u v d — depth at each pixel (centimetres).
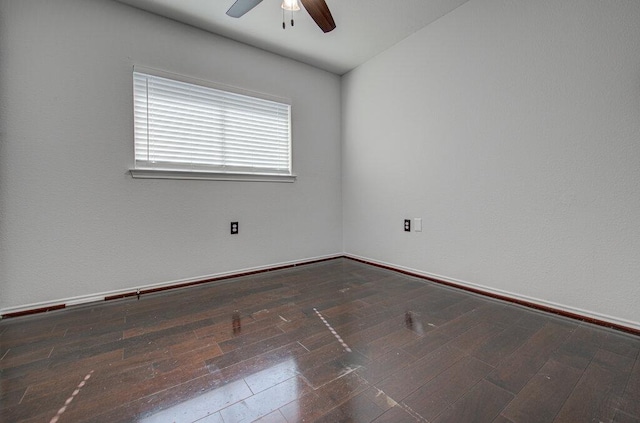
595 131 162
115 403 104
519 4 190
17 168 181
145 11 220
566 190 174
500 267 206
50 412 100
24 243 184
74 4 196
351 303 201
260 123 281
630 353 134
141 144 223
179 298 212
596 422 94
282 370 124
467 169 223
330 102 332
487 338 150
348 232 341
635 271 152
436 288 232
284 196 298
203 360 132
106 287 210
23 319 177
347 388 112
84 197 201
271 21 234
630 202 153
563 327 161
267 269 288
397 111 276
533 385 112
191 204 244
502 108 201
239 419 96
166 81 230
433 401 104
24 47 182
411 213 268
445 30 232
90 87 201
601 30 158
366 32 254
